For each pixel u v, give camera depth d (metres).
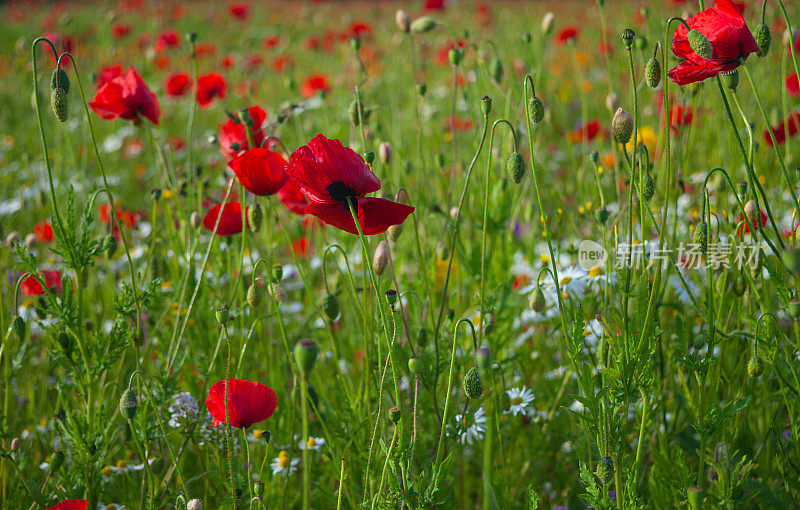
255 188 1.62
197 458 1.73
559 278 1.74
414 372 1.51
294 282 1.98
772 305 1.68
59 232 1.62
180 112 4.07
